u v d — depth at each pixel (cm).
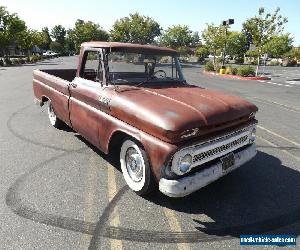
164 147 322
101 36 5347
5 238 313
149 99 379
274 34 2488
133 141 382
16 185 425
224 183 449
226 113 363
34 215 354
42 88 680
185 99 383
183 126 317
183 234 329
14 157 525
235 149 397
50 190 412
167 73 495
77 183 434
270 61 5269
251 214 370
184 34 6494
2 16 3975
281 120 874
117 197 399
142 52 463
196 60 6512
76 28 5269
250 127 416
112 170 480
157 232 330
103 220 348
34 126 720
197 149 336
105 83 436
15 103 1019
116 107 393
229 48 5319
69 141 612
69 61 4978
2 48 4212
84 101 479
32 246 303
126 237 320
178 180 329
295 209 383
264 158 556
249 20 2569
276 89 1672
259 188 436
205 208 380
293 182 458
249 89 1642
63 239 314
